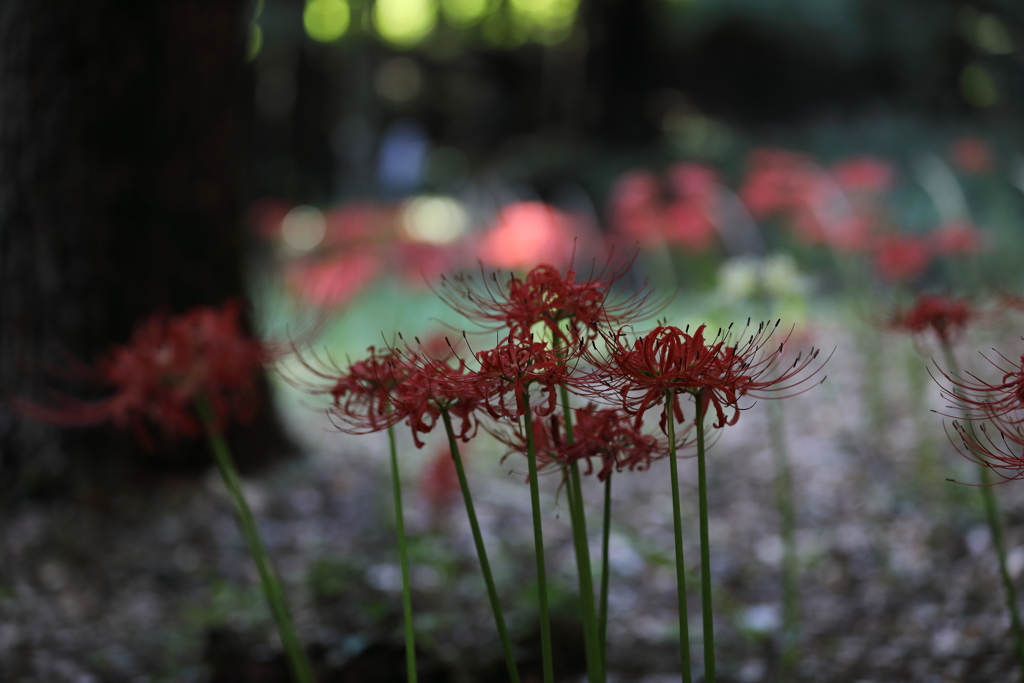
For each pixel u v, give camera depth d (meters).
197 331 2.02
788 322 5.01
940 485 4.20
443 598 3.48
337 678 2.70
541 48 17.25
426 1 16.92
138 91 4.50
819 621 3.33
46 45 4.39
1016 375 1.32
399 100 18.20
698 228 7.08
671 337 1.28
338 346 6.85
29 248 4.41
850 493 4.49
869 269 6.48
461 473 1.44
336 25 15.66
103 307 4.46
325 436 5.90
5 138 4.43
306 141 16.06
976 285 5.36
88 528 4.18
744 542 4.26
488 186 13.37
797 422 5.69
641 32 14.71
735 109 14.30
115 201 4.48
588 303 1.35
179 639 3.20
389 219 7.03
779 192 6.21
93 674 2.95
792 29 13.81
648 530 4.49
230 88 4.86
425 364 1.37
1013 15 11.87
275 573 3.46
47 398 4.38
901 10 13.05
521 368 1.29
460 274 1.52
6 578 3.68
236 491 2.05
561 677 2.91
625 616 3.55
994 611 3.11
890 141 11.05
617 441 1.47
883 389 5.66
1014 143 10.56
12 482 4.38
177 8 4.57
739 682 2.89
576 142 14.45
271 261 8.72
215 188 4.77
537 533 1.35
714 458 5.50
